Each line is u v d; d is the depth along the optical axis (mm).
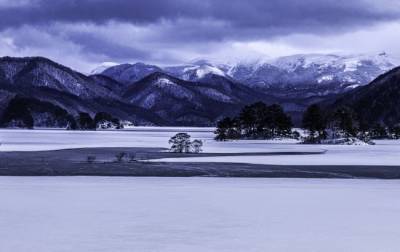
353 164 64500
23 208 28812
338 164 64312
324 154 85562
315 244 20703
